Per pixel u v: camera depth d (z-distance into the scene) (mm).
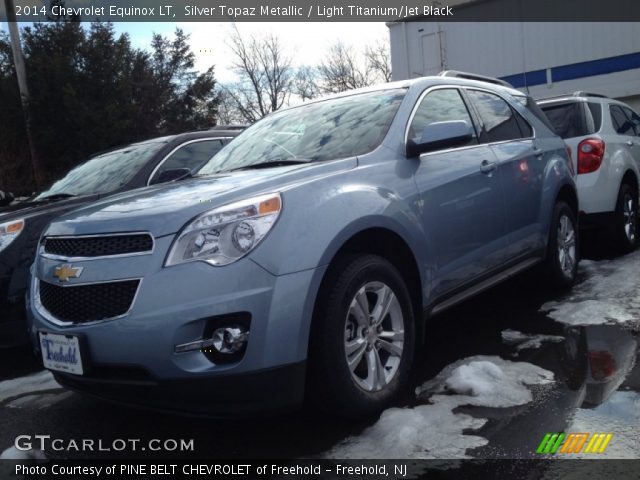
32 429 3348
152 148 5719
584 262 6105
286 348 2617
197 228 2688
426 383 3393
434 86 4160
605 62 14336
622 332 3900
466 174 3883
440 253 3561
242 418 2656
